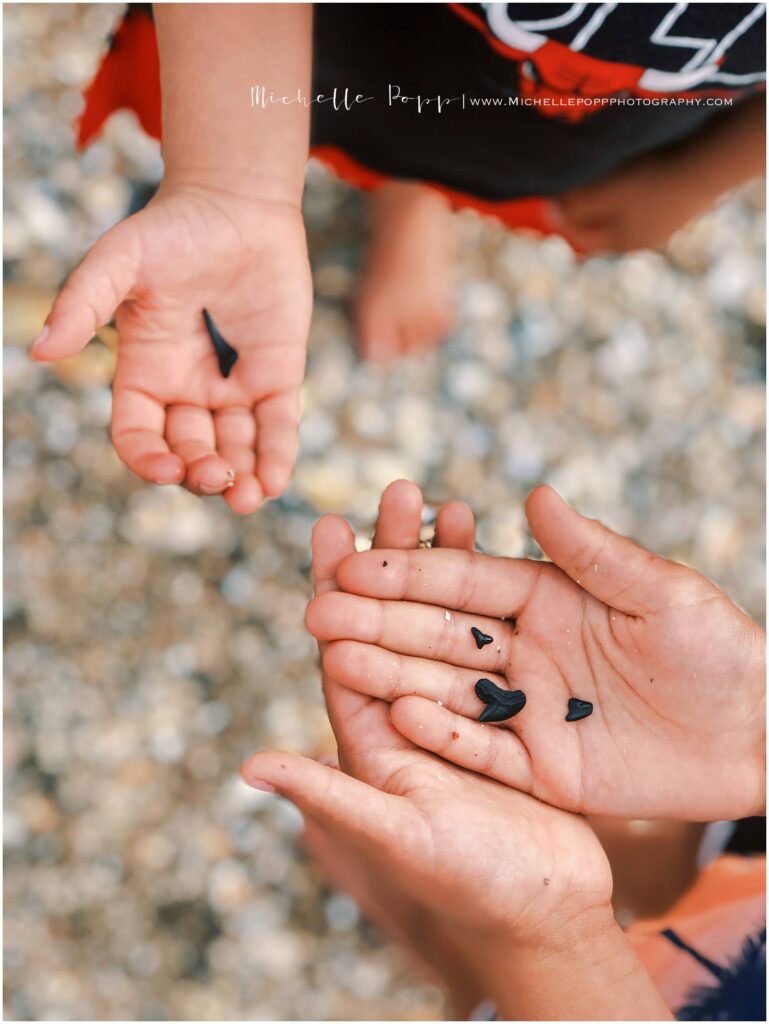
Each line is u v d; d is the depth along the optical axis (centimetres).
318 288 62
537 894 46
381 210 62
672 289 65
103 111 61
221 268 50
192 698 59
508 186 59
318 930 57
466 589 49
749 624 47
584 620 49
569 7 49
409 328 63
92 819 58
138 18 56
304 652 60
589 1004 47
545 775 48
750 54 50
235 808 58
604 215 62
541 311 64
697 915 54
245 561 60
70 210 61
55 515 59
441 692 49
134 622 59
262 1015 57
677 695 48
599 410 64
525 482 63
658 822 54
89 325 48
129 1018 56
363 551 50
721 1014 53
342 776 45
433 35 52
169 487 60
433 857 46
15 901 57
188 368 51
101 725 58
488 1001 48
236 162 50
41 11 62
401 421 62
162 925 57
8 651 58
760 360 65
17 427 59
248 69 50
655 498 63
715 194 61
